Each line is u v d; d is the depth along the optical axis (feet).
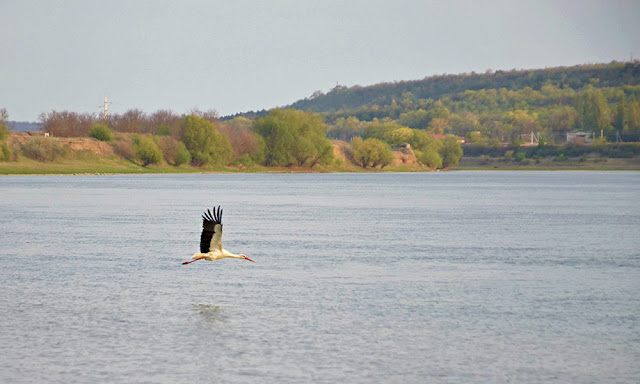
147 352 269.64
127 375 246.68
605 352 271.08
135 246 530.27
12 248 516.32
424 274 420.36
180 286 380.99
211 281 395.14
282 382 241.76
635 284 392.06
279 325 305.53
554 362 260.62
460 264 456.86
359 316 320.29
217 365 256.52
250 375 247.50
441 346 278.05
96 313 322.75
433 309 333.42
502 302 347.97
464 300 351.87
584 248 536.01
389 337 288.92
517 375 248.32
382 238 592.60
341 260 470.39
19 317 314.96
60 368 252.62
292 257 482.69
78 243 545.85
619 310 332.19
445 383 241.35
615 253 508.94
